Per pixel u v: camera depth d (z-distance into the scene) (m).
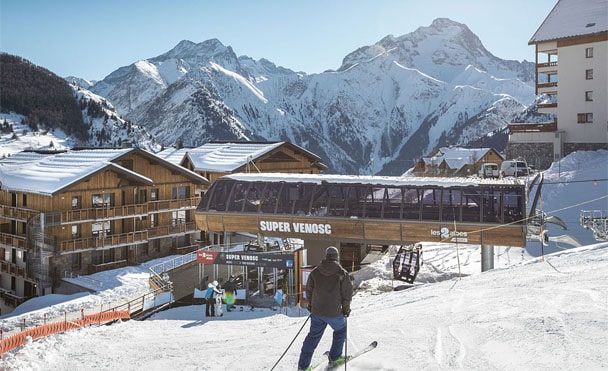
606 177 52.62
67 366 12.14
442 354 8.79
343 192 43.94
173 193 59.31
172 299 36.72
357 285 36.66
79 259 49.84
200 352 12.25
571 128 68.31
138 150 54.97
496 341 9.20
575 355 7.86
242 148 71.38
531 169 65.06
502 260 37.56
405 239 36.78
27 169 53.88
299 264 31.44
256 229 40.66
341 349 8.54
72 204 49.56
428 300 16.64
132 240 52.38
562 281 15.25
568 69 68.38
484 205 37.22
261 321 19.41
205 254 33.03
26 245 49.44
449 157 107.94
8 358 13.23
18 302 49.62
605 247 25.17
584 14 70.75
